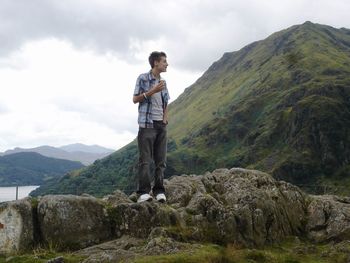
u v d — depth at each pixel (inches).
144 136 475.5
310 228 506.0
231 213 444.1
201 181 543.8
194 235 426.9
